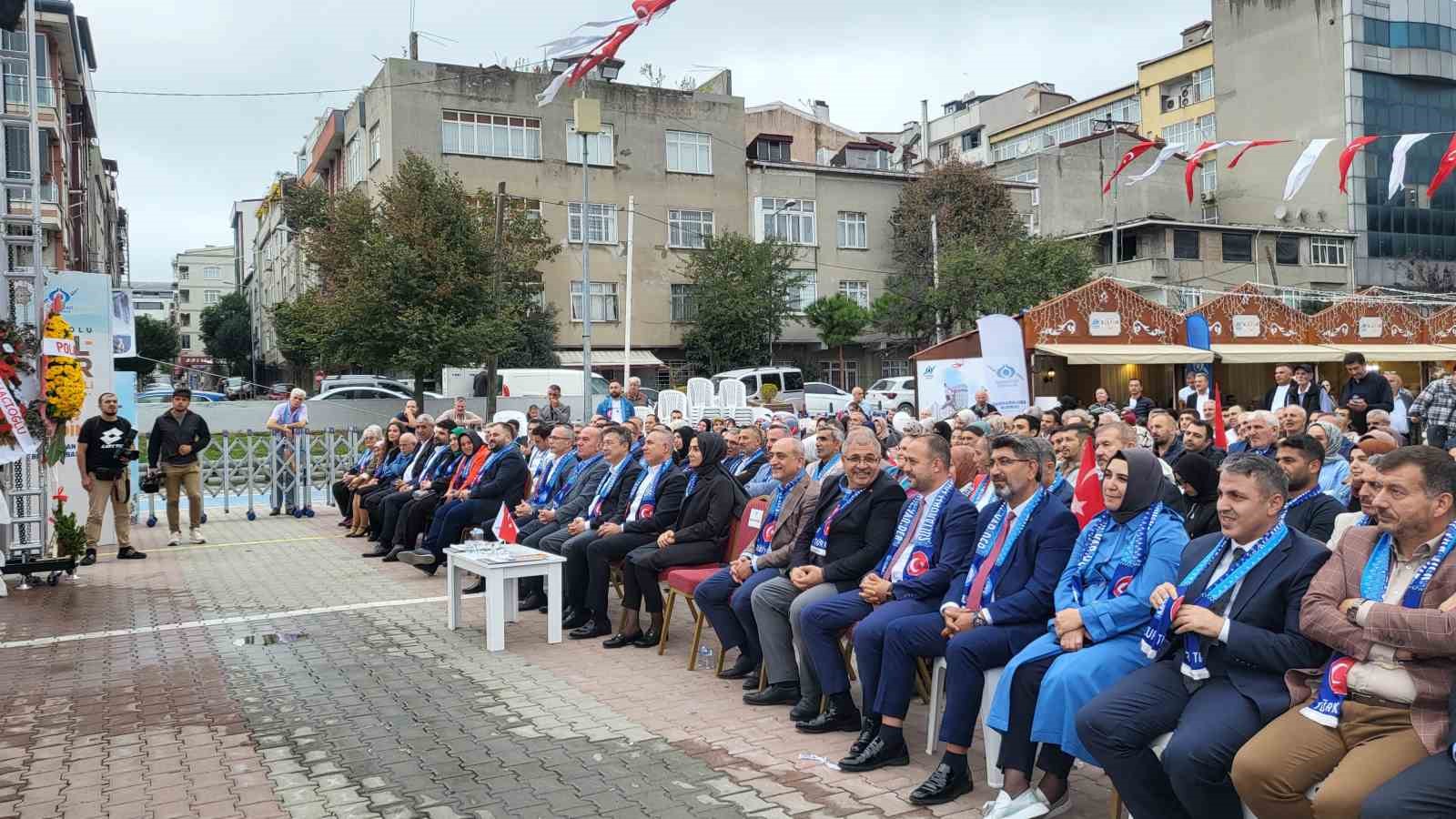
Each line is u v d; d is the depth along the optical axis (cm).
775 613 621
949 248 3978
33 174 1036
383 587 1036
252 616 903
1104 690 421
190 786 506
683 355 4019
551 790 491
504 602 866
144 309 7588
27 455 967
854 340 4219
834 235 4272
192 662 748
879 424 1087
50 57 2983
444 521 1054
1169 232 4331
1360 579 375
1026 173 5772
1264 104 4994
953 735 472
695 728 582
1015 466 511
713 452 771
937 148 7100
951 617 494
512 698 647
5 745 573
